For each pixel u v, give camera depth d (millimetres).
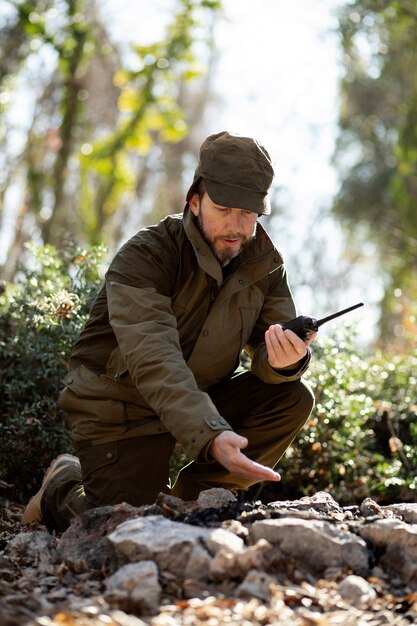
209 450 3330
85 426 3873
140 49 13141
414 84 17094
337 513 3512
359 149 22000
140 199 21984
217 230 3621
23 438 4992
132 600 2848
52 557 3393
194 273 3764
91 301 5285
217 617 2748
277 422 4031
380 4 14164
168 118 13742
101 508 3420
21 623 2664
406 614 2865
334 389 5559
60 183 13375
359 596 2908
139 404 3838
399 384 6172
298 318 3701
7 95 13531
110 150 13641
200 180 3664
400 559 3100
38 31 12242
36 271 5480
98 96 15383
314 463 5422
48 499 4074
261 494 5449
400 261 17203
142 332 3535
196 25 13211
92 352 3885
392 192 17672
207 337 3801
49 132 14922
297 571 3004
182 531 3082
